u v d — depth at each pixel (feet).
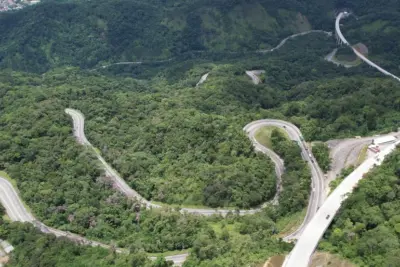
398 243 364.58
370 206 439.22
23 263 419.13
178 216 481.87
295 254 387.34
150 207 531.50
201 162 584.40
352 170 536.42
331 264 369.71
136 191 568.82
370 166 531.50
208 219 486.38
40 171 569.23
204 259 396.16
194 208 520.42
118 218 502.38
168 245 436.76
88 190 545.85
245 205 511.81
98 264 407.44
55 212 504.43
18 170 567.59
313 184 539.29
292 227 460.14
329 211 455.63
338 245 391.65
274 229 448.65
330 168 565.94
